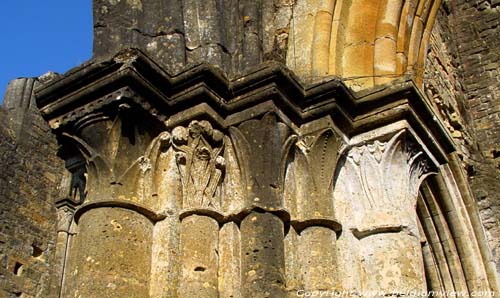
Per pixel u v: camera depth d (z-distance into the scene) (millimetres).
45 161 15250
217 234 4430
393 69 5691
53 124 4699
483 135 11086
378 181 5113
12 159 14523
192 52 5230
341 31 5766
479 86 11555
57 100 4688
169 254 4297
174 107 4719
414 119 5227
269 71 4742
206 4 5430
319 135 4980
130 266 4180
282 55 5605
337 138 5039
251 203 4461
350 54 5719
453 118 10203
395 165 5180
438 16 11453
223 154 4754
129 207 4355
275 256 4297
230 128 4789
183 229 4391
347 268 4770
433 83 9812
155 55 5117
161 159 4648
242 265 4324
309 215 4762
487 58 11742
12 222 13891
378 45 5785
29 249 13984
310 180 4887
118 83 4453
